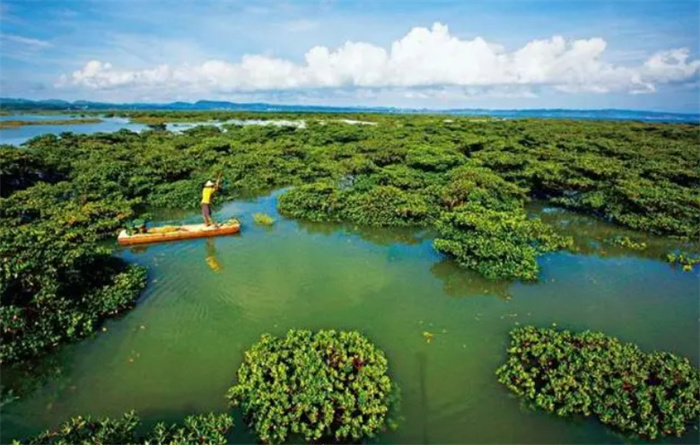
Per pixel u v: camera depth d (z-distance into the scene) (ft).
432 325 35.63
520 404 26.89
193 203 68.69
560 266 48.11
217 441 23.08
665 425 24.75
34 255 33.81
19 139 156.76
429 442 24.21
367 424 24.88
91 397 27.09
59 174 79.30
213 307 37.68
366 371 28.12
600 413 25.45
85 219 54.49
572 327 35.88
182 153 95.96
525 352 30.58
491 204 61.87
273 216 64.28
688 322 36.99
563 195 74.49
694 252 53.21
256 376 27.45
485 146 109.19
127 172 75.46
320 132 147.02
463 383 28.73
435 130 153.17
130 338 32.91
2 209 54.85
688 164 84.23
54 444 21.93
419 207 59.98
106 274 40.40
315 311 37.50
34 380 28.48
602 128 179.32
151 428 24.67
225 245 51.93
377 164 91.45
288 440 24.26
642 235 59.06
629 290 42.68
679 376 27.40
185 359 30.76
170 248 50.42
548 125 194.29
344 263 47.57
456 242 47.26
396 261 48.39
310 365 28.04
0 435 24.07
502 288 42.42
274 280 43.06
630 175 71.77
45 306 32.04
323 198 63.52
